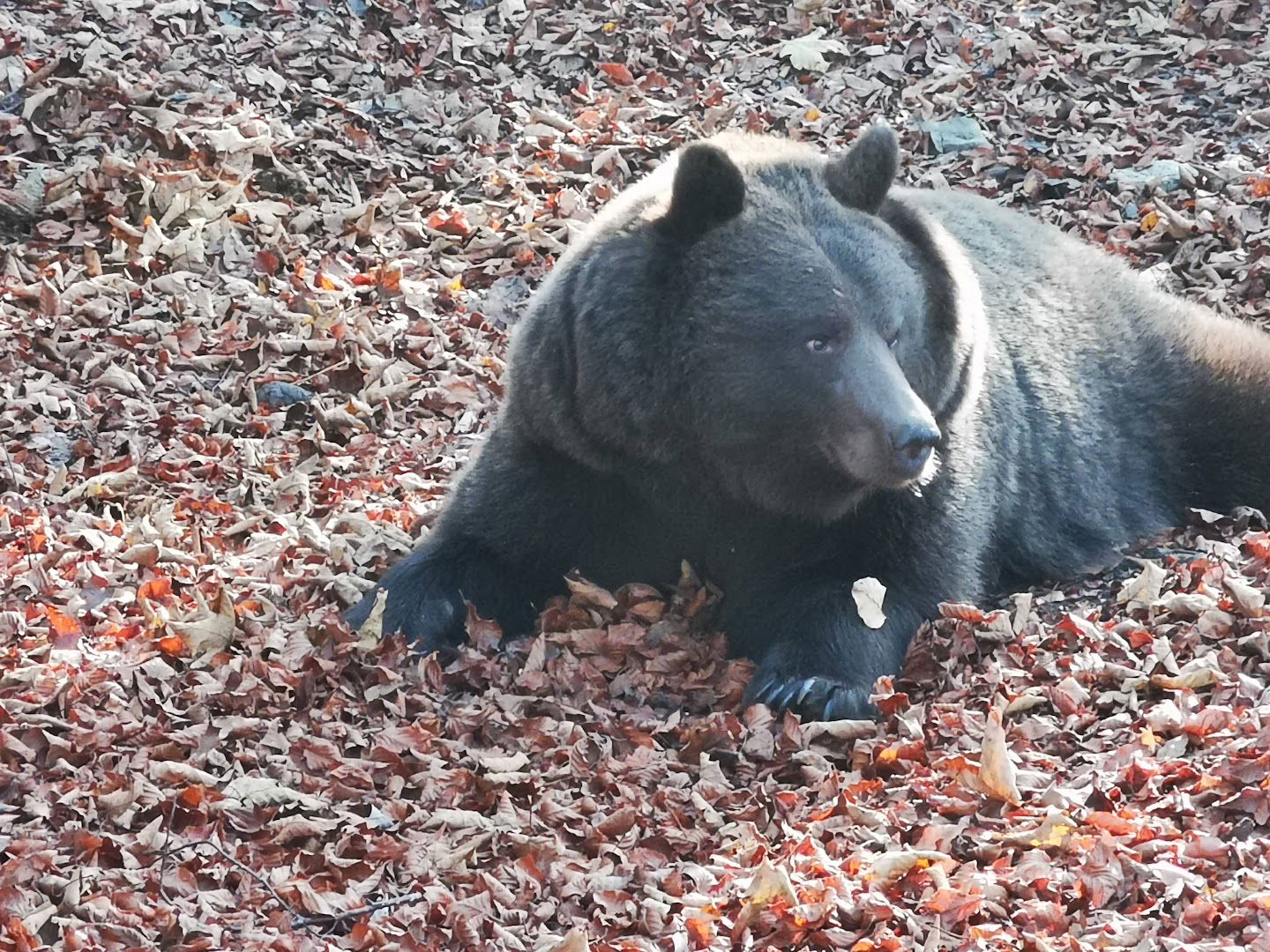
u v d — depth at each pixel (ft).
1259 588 20.97
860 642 19.93
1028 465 23.44
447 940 15.43
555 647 20.53
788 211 19.08
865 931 15.07
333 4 37.45
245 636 20.43
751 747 18.74
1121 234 32.55
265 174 32.32
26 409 26.20
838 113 36.94
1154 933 14.51
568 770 18.11
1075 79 37.65
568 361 19.62
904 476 18.31
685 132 35.68
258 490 24.91
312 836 16.90
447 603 21.03
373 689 19.52
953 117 36.40
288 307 29.58
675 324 18.86
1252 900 14.58
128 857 16.34
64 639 20.39
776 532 20.74
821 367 18.49
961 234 24.57
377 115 35.24
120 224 30.40
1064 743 18.24
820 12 39.50
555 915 15.87
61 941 15.08
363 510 24.21
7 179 31.14
